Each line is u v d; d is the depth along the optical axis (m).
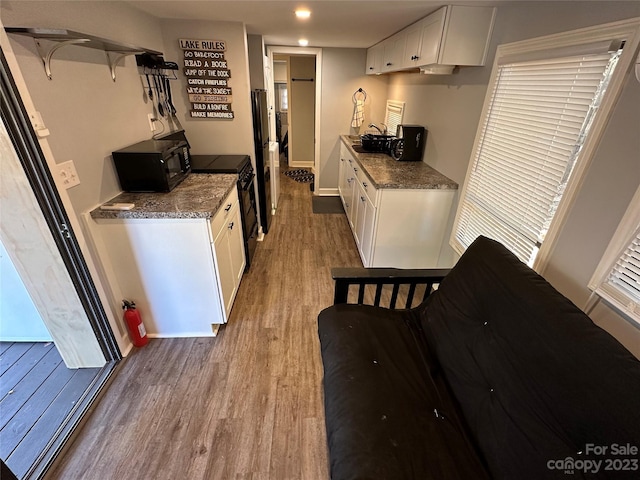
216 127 2.95
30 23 1.28
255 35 3.26
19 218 1.41
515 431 0.96
